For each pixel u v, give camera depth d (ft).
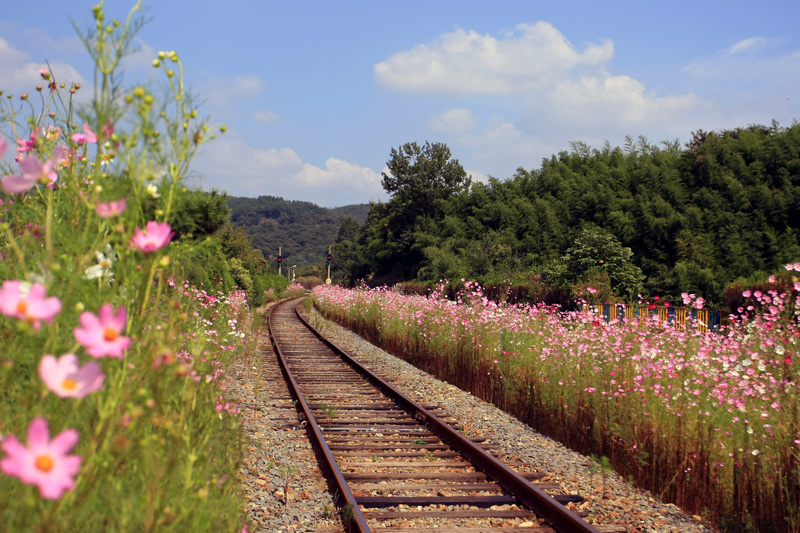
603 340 24.41
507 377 30.50
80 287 7.23
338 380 38.91
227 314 34.37
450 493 17.81
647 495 18.25
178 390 10.20
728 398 17.57
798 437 15.52
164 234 7.09
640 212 114.32
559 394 24.99
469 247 145.07
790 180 105.81
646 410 19.60
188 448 9.14
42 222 10.07
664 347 22.06
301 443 23.41
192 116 8.10
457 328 39.47
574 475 19.81
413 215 222.89
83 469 5.86
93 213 9.09
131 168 7.47
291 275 421.18
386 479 19.01
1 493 6.10
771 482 15.56
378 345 59.98
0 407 7.31
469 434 25.22
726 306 45.21
